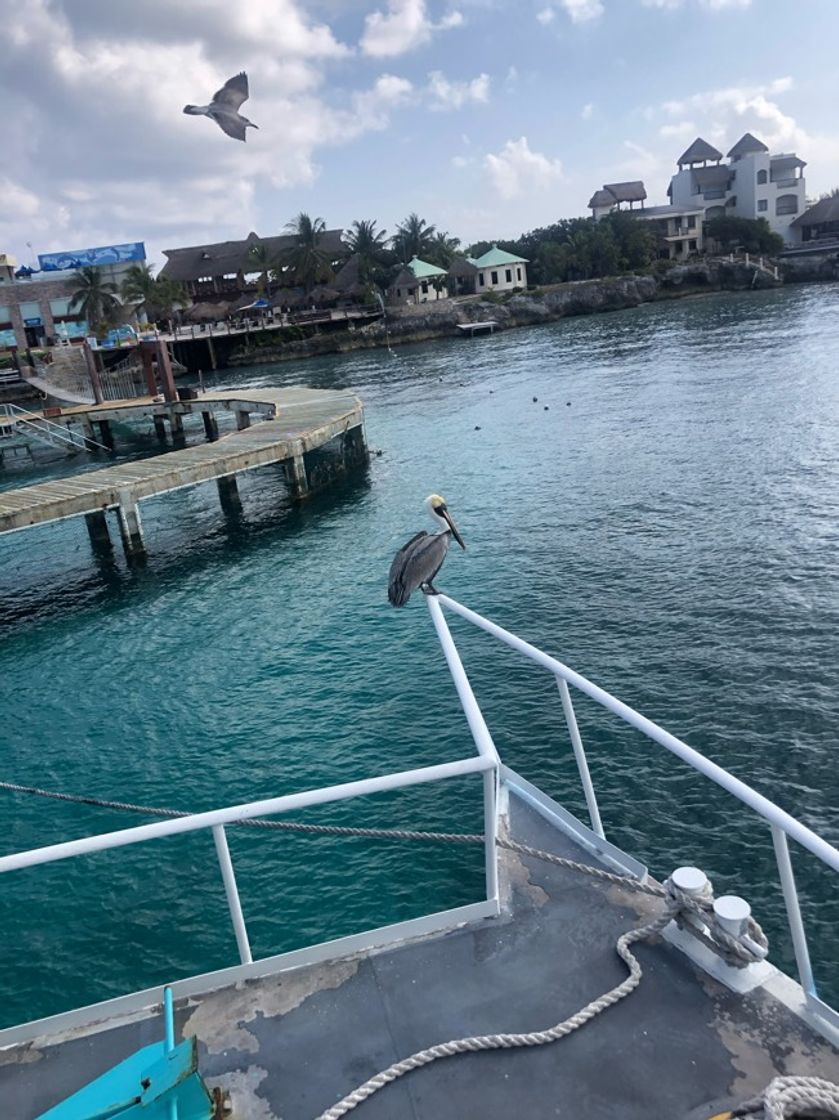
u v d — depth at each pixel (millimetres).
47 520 25156
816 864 10258
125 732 15703
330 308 112750
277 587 23141
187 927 10242
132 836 4473
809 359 48875
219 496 34125
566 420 41562
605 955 4844
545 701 14688
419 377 68562
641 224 116125
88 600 24078
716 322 78125
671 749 4699
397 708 15203
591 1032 4344
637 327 84875
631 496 26594
